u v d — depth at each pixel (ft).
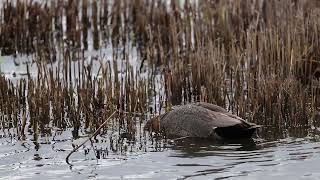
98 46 89.71
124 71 77.15
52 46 85.71
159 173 50.29
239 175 49.34
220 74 66.54
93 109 63.26
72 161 53.16
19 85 68.59
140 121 62.95
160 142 57.52
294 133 58.95
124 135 59.16
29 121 62.54
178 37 83.87
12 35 88.84
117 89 64.44
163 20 91.61
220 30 83.10
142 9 96.02
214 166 51.49
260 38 72.02
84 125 61.93
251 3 89.35
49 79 70.85
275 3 84.58
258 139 57.77
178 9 92.48
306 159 52.26
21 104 65.67
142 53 85.46
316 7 84.79
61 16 94.12
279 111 61.21
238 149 55.36
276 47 69.62
